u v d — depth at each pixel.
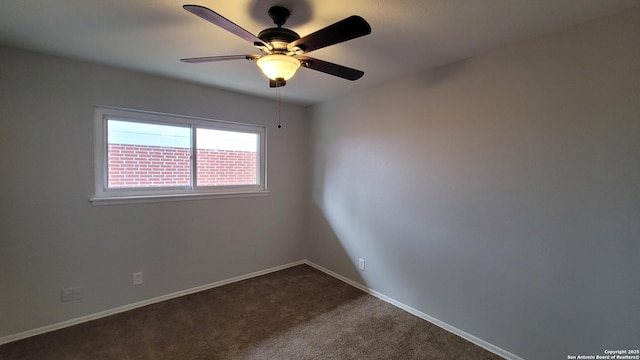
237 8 1.47
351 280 3.14
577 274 1.64
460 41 1.83
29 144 2.08
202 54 2.08
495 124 1.95
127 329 2.22
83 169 2.29
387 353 1.97
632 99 1.45
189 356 1.92
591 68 1.56
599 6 1.43
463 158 2.14
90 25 1.66
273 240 3.50
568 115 1.65
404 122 2.55
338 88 2.89
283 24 1.52
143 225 2.59
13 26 1.67
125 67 2.36
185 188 2.87
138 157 2.59
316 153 3.58
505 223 1.93
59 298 2.22
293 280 3.23
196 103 2.82
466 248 2.14
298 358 1.92
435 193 2.33
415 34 1.73
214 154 3.06
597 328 1.58
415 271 2.50
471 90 2.08
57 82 2.16
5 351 1.93
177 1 1.42
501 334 1.96
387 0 1.38
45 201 2.15
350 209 3.13
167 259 2.73
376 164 2.82
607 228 1.54
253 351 1.98
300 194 3.73
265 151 3.41
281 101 3.46
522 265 1.85
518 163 1.85
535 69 1.76
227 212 3.11
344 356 1.94
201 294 2.85
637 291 1.46
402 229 2.60
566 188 1.67
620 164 1.49
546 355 1.76
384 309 2.59
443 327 2.29
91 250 2.34
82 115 2.27
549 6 1.43
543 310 1.77
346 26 1.17
